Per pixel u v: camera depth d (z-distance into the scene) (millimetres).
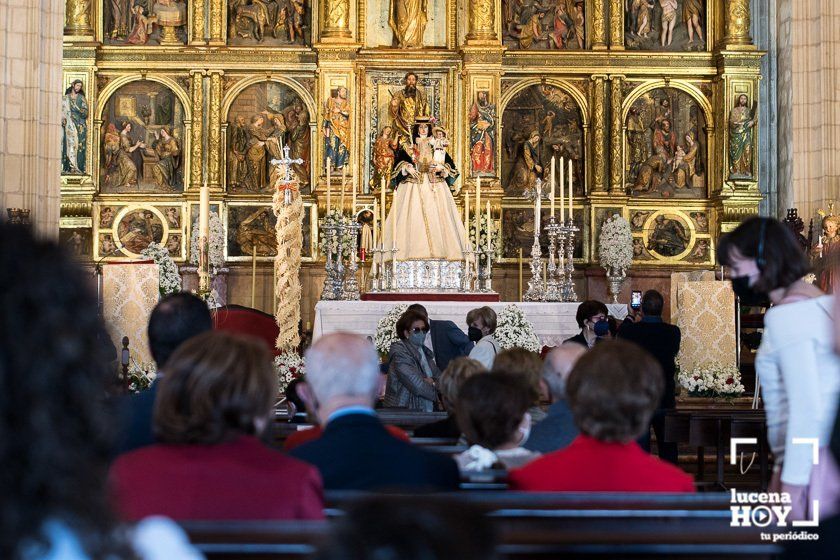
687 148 22031
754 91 21562
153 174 21578
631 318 12578
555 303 14164
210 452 3324
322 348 4055
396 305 13664
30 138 15430
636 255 21766
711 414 9047
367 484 3787
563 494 3486
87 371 1472
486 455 4383
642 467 3898
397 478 3793
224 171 21578
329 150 21328
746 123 21406
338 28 21578
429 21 22047
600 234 21719
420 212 15734
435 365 10539
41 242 1497
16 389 1417
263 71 21703
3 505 1396
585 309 10062
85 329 1481
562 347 5285
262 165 21734
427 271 15508
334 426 3926
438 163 15938
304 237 21594
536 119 22109
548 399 5945
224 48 21547
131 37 21594
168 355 4691
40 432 1418
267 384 3432
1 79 15250
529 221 21906
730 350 12977
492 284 21625
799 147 18125
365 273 20344
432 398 9820
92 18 21281
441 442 5723
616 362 3910
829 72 17828
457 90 21781
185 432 3314
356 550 1428
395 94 21781
